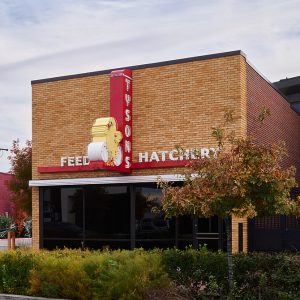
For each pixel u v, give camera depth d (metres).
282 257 10.13
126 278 10.15
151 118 16.97
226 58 16.03
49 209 18.78
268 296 9.68
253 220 15.05
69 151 18.41
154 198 16.86
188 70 16.56
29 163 26.39
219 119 15.96
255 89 17.41
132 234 17.19
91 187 18.11
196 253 10.77
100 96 17.97
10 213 42.22
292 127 22.25
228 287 10.17
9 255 12.02
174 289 10.43
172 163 16.38
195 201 9.52
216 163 9.60
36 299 11.09
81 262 10.97
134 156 17.12
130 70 17.28
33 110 19.22
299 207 9.81
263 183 9.41
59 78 18.78
